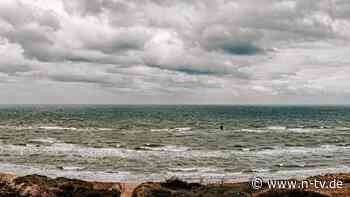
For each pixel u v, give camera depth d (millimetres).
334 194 28891
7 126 110438
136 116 176375
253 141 79125
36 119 144250
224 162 53438
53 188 28062
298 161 55406
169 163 51938
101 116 173250
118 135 88312
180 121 140875
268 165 51781
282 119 160500
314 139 83750
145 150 63812
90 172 45906
